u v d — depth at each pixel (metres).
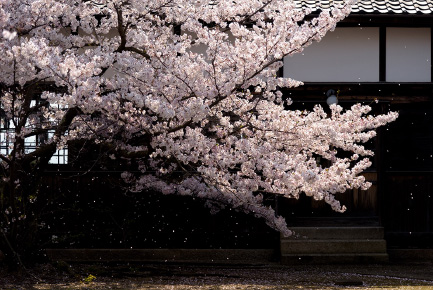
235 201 11.77
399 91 13.61
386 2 13.69
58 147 10.33
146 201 13.39
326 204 13.97
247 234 13.52
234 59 8.82
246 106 9.92
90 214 13.29
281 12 8.90
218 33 9.68
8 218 10.62
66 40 9.84
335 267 12.49
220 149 9.59
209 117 9.96
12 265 10.20
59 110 9.79
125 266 12.31
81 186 13.27
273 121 9.39
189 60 9.09
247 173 9.62
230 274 11.41
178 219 13.45
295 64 13.66
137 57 10.38
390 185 13.66
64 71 7.56
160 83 8.78
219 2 10.11
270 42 8.49
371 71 13.66
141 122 9.41
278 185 9.31
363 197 13.99
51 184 13.18
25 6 8.82
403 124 13.83
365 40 13.70
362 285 10.16
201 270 11.94
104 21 10.32
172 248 13.41
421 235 13.58
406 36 13.70
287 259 12.93
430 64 13.69
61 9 9.01
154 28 10.36
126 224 13.30
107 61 8.83
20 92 9.95
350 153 13.99
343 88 13.52
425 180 13.60
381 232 13.44
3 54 7.85
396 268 12.30
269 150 9.44
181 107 8.88
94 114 10.91
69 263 12.55
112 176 13.22
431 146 13.75
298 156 9.62
